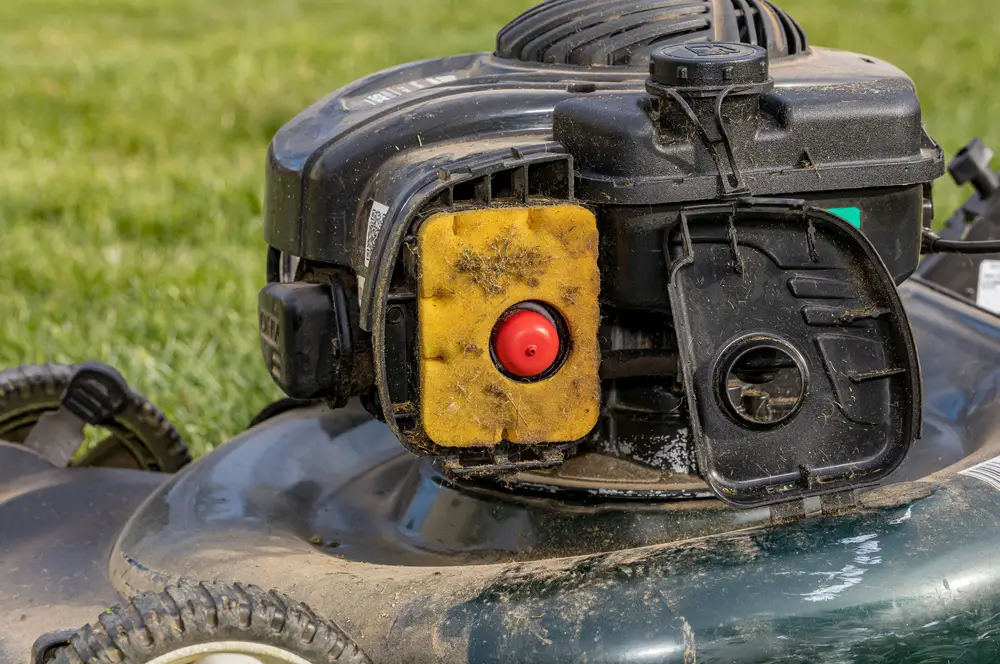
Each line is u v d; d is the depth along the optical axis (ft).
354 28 54.03
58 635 9.15
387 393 9.70
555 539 11.06
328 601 10.12
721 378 9.76
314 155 10.96
